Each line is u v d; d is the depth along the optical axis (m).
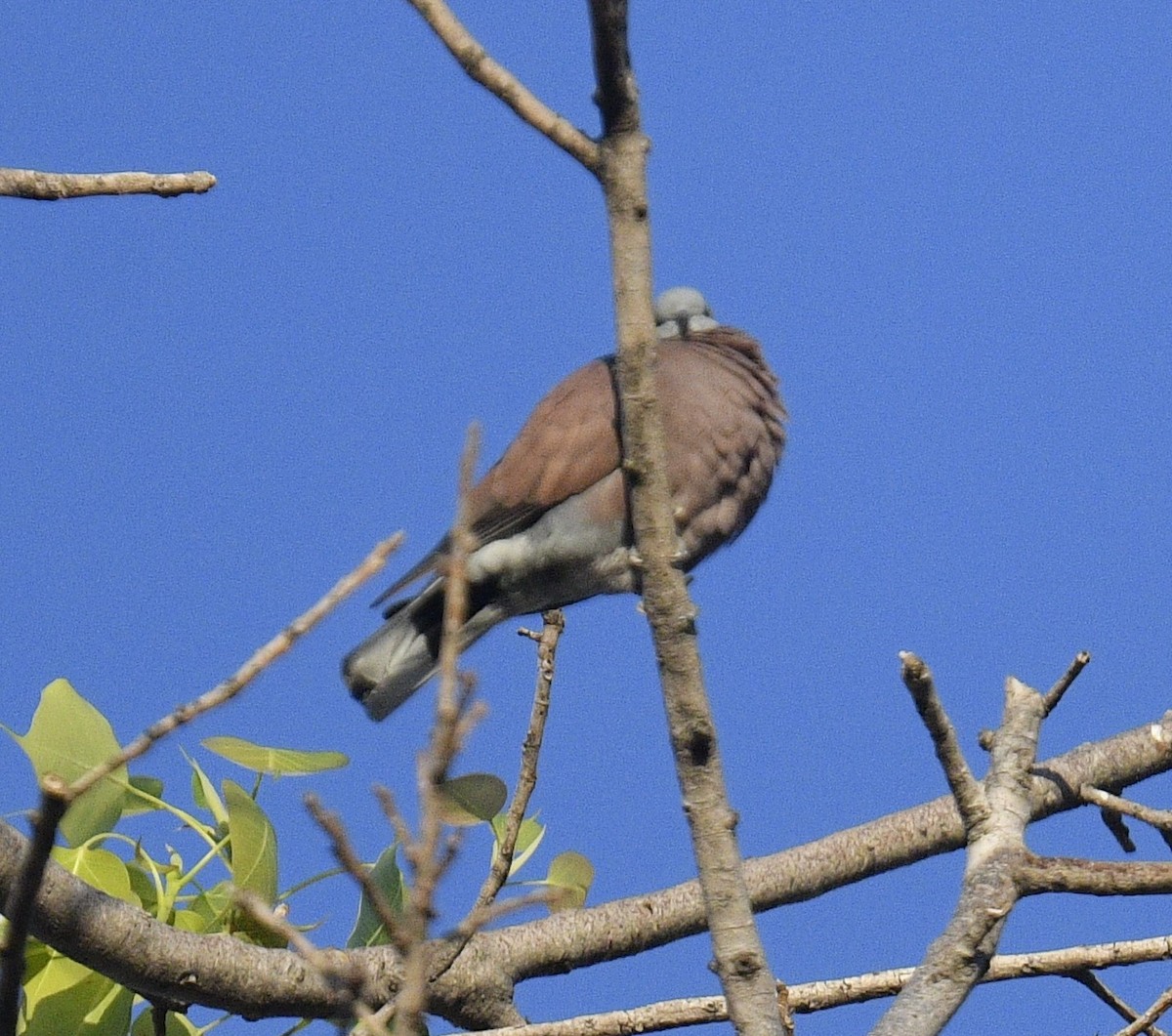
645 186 6.50
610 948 8.85
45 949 7.65
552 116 6.45
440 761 4.32
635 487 6.57
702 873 6.21
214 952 7.53
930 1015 6.11
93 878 7.59
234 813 7.73
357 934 8.12
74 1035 7.56
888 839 9.43
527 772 7.29
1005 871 6.44
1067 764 9.61
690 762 6.34
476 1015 8.57
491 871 7.23
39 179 6.75
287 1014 7.74
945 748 6.64
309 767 8.08
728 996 6.05
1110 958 7.47
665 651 6.43
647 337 6.56
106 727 7.94
